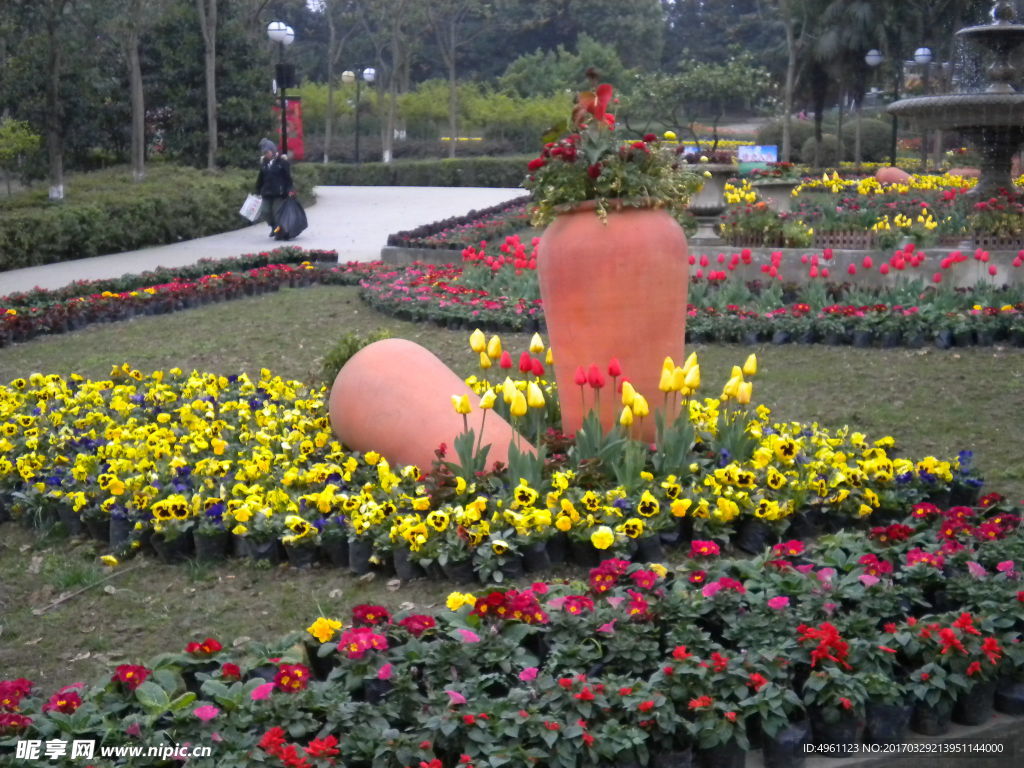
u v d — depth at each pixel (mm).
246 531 5531
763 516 5363
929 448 7195
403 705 3775
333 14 46906
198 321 12734
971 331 9789
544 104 45469
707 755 3795
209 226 22344
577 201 6027
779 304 10906
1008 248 12852
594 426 5848
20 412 7918
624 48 55594
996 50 15398
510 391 5637
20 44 26406
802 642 4004
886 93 39500
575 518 5277
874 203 18172
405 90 48688
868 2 35594
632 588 4391
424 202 27438
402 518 5387
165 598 5328
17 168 27828
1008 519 5250
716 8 59875
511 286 12227
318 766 3398
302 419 7176
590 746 3557
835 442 6367
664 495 5488
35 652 4832
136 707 3836
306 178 26547
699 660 3822
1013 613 4258
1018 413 7816
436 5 43312
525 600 4188
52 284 16609
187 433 7113
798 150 42156
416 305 12078
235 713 3684
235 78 29406
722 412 6527
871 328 9945
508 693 3852
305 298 13906
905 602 4445
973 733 4055
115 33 25625
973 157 32062
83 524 6184
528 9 55562
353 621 4301
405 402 6219
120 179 24484
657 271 5953
